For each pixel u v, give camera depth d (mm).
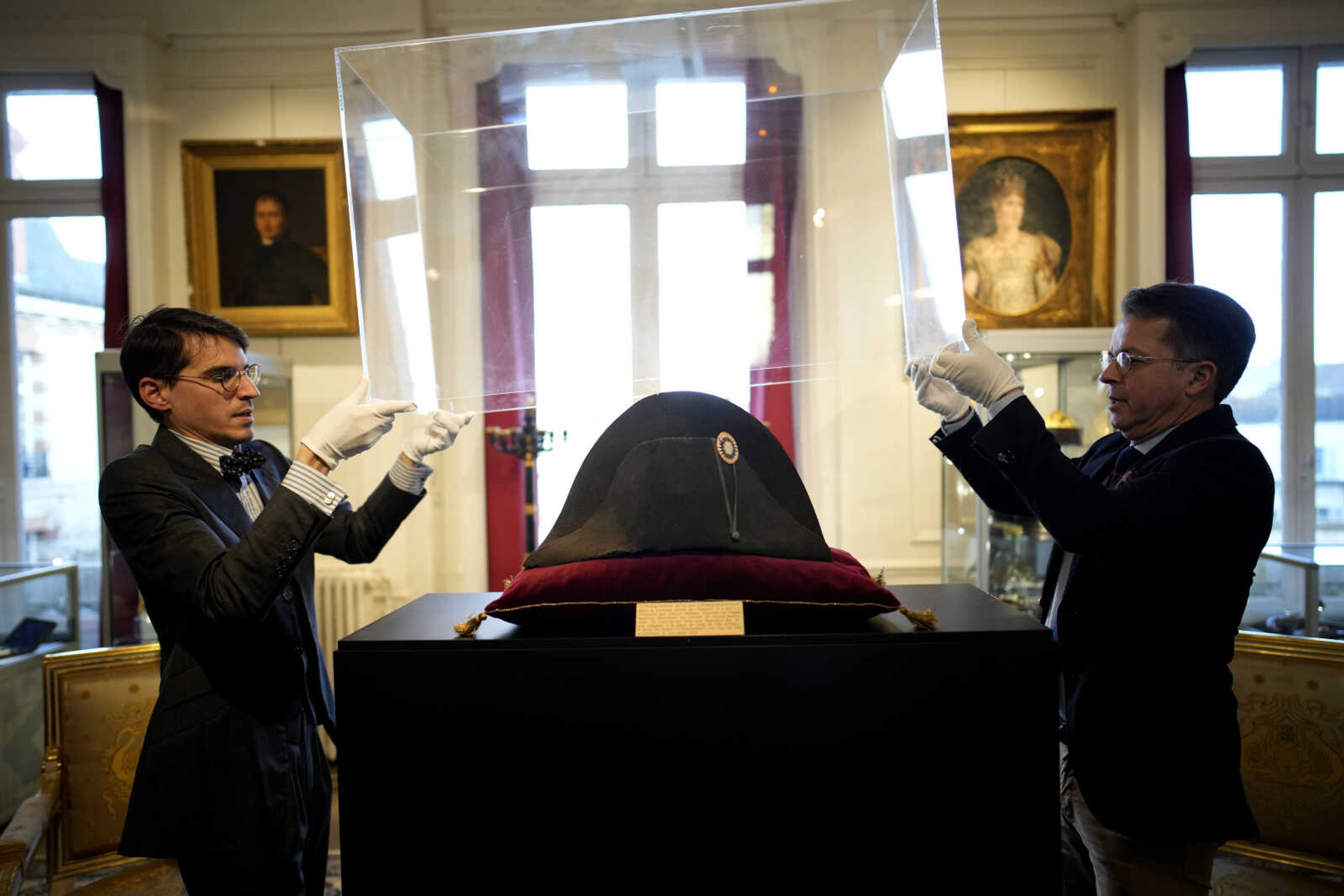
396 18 3703
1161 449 1428
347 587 3668
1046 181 3797
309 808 1487
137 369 1429
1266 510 1321
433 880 1184
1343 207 3941
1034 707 1170
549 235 1611
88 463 4004
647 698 1174
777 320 1636
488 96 1560
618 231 1623
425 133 1559
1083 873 1568
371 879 1187
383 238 1539
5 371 3963
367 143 1525
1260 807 1768
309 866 1495
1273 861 1750
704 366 1648
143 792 1346
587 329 1641
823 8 1494
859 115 1562
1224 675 1333
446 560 3824
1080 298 3814
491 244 1598
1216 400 1456
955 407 1586
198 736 1343
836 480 3820
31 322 3963
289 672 1427
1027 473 1292
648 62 1560
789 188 1602
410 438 1614
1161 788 1277
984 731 1171
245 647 1379
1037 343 3174
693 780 1172
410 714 1183
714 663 1171
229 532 1393
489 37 1536
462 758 1181
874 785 1172
